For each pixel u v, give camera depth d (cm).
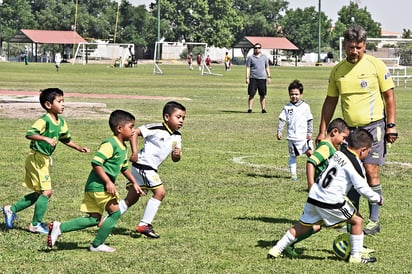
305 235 752
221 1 13275
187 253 767
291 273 702
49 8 13312
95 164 754
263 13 14888
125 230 864
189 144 1656
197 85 4228
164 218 929
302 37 13188
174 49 12488
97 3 13575
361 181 725
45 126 852
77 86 3894
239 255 762
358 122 909
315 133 1922
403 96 3422
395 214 979
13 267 708
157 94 3347
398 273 709
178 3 13050
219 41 13000
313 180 777
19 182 1150
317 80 5084
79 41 10638
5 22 13088
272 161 1427
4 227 872
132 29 12544
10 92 3178
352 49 898
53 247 785
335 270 715
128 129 772
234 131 1923
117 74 5738
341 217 732
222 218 935
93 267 711
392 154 1547
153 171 829
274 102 2991
